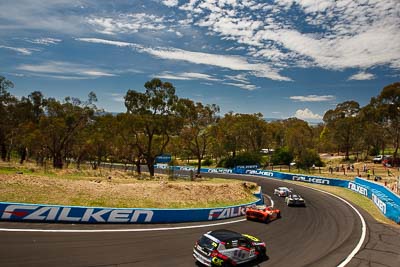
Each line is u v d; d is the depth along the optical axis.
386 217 27.53
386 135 81.69
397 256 16.94
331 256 16.53
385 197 32.38
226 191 31.88
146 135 52.53
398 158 70.62
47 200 19.94
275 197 41.31
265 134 95.44
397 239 20.30
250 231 21.33
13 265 11.97
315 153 76.31
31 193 20.47
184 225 21.02
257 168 79.50
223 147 87.00
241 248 14.30
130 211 19.77
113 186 25.45
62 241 15.01
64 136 52.12
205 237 14.07
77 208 18.25
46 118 50.75
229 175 67.50
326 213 29.62
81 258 13.29
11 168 31.03
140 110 46.78
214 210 24.11
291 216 27.91
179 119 48.16
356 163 77.88
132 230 18.28
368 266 15.30
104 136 52.16
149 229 18.92
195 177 53.53
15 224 16.55
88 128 56.47
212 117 64.94
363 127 82.00
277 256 16.16
